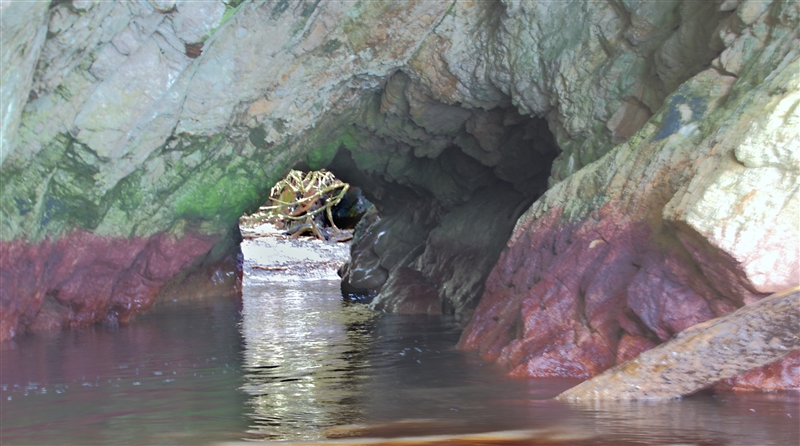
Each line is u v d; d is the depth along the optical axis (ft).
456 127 37.70
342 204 102.68
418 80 33.81
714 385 17.17
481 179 42.93
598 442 12.45
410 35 31.71
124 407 16.66
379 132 39.04
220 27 25.73
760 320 16.06
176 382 19.86
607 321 20.07
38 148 23.56
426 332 30.07
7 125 19.20
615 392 16.80
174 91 25.89
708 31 24.25
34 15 17.53
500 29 30.48
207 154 31.42
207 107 28.35
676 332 18.13
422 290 40.27
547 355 20.36
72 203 27.22
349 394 18.07
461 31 31.63
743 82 20.76
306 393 18.28
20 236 25.76
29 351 25.05
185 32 23.72
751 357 16.19
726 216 16.84
